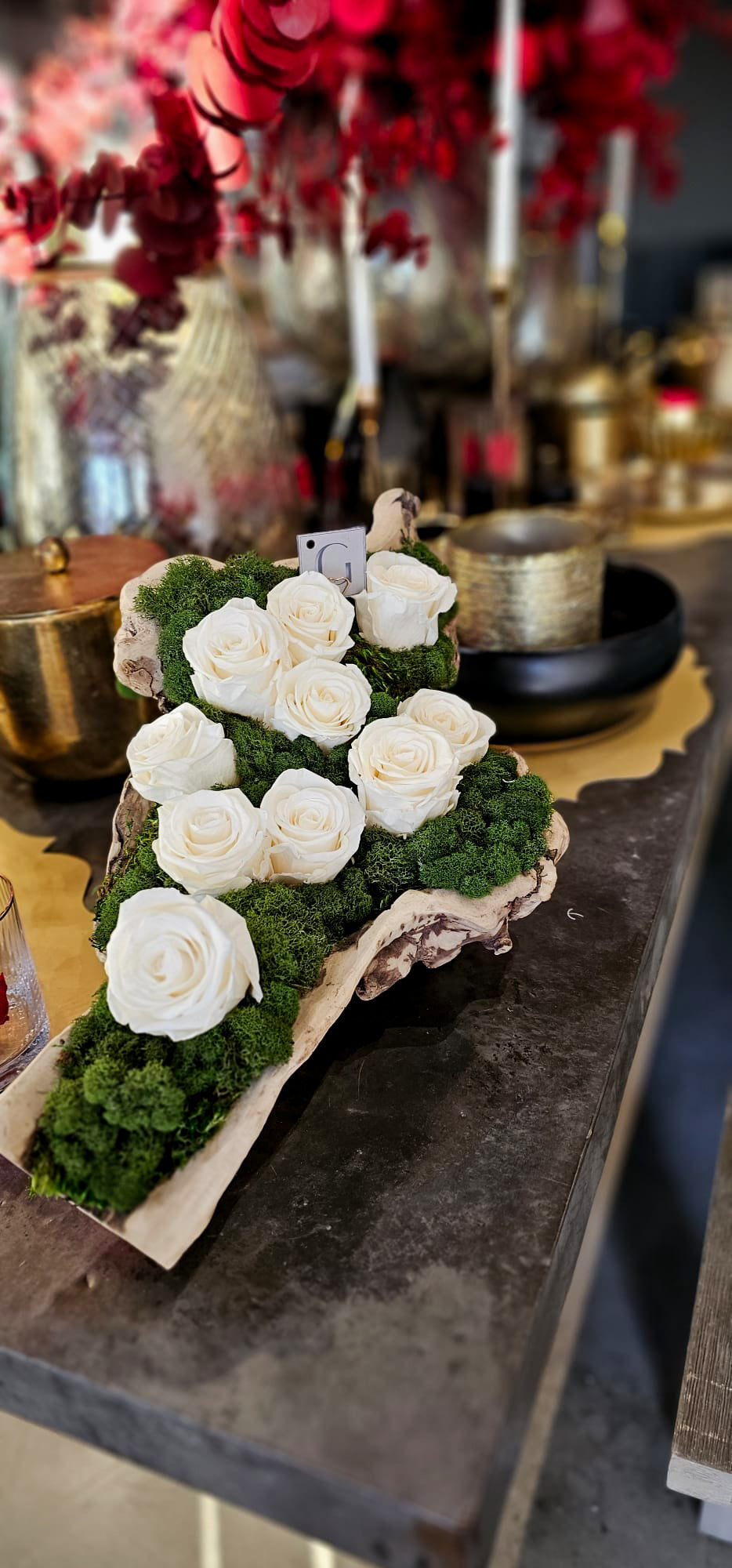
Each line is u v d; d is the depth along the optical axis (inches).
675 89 69.6
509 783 19.2
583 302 52.5
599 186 58.2
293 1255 15.8
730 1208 25.0
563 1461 30.0
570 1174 16.8
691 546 45.1
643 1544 27.8
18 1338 15.0
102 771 26.6
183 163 25.3
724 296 67.6
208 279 29.9
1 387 36.4
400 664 19.8
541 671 26.0
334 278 42.3
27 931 22.9
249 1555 23.2
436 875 17.9
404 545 21.5
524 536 30.0
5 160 30.3
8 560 26.3
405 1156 17.3
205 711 18.3
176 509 30.0
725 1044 46.1
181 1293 15.4
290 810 17.6
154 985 15.0
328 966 17.8
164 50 30.4
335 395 49.3
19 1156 15.4
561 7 39.6
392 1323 14.8
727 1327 22.1
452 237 42.0
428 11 34.7
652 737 29.6
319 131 36.5
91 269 28.7
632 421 56.1
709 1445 20.0
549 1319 16.0
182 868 16.7
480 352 46.5
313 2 22.7
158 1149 15.4
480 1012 20.2
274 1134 17.8
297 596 18.5
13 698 24.6
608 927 22.3
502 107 35.2
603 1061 19.0
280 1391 14.0
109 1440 15.0
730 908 55.3
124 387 28.9
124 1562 23.1
